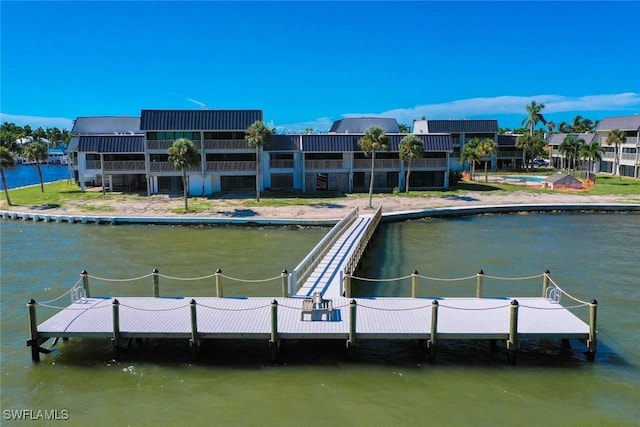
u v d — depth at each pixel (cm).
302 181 5891
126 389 1569
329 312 1780
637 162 7456
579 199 5512
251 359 1744
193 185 5659
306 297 2025
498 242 3619
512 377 1627
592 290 2469
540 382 1596
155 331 1714
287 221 4194
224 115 5603
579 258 3133
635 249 3381
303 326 1734
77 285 2059
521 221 4519
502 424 1391
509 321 1744
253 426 1388
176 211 4612
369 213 4534
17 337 1917
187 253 3244
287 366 1697
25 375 1644
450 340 1872
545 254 3244
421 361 1723
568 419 1411
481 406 1474
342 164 5931
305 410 1459
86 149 5731
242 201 5147
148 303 1978
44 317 2116
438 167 6184
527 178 7781
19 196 5591
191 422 1406
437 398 1512
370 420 1410
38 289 2491
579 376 1628
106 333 1719
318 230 4025
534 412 1445
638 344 1847
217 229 4066
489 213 4944
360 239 2959
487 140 7344
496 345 1809
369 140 4934
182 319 1811
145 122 5459
